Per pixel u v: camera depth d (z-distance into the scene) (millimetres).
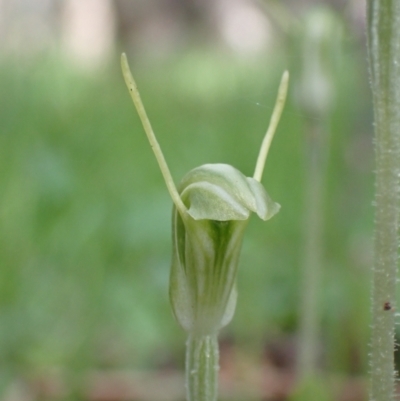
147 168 250
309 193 142
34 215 168
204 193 85
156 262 170
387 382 88
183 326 90
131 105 345
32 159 169
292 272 178
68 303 160
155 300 165
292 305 174
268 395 154
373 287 87
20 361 147
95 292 163
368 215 202
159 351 161
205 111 363
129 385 151
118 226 173
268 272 178
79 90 337
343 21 140
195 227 87
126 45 799
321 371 156
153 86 476
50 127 236
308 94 140
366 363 147
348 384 148
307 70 140
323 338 164
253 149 270
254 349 162
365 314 153
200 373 90
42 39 250
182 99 421
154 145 86
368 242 186
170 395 150
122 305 162
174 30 838
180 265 89
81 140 238
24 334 150
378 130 86
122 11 813
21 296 157
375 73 85
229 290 89
